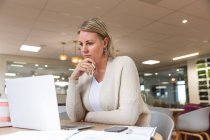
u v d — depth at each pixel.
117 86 1.31
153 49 7.27
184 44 6.66
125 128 0.95
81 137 0.75
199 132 3.48
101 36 1.36
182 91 10.02
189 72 9.36
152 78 12.02
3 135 0.85
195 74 9.05
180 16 4.40
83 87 1.48
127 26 4.95
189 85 9.33
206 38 6.00
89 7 3.94
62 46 6.89
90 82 1.46
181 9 4.05
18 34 5.62
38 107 0.95
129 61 1.34
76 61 6.38
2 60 8.18
